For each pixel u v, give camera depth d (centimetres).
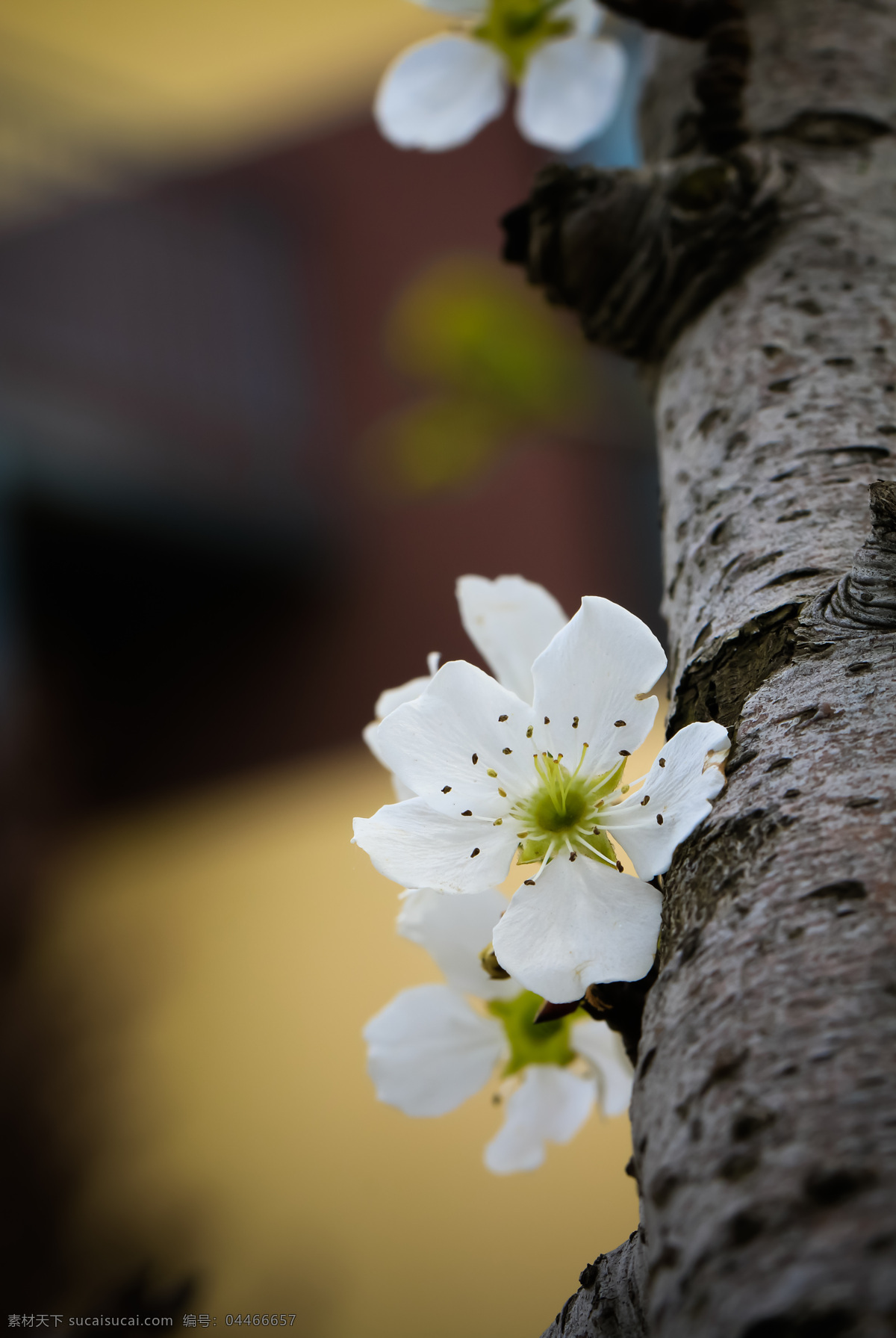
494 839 25
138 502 148
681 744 24
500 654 27
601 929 24
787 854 23
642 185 30
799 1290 20
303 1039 118
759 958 22
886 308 29
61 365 141
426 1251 97
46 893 123
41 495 142
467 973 28
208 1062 117
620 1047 28
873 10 34
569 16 35
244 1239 98
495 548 148
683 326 30
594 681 25
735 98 30
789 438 27
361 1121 108
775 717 24
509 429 70
